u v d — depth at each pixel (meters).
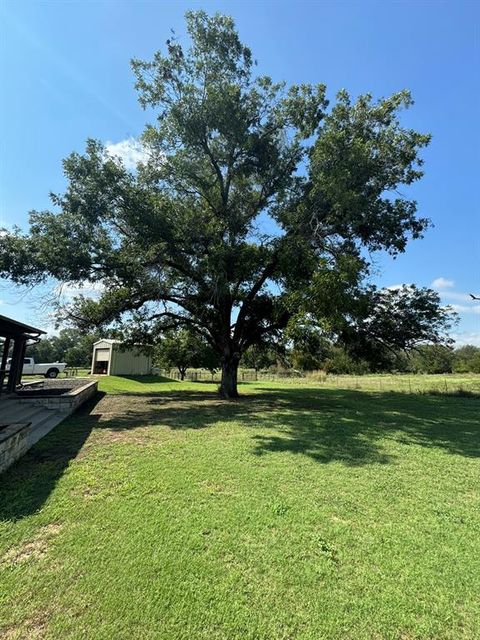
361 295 10.79
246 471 5.25
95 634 2.29
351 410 11.73
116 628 2.34
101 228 12.67
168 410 11.27
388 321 14.66
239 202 15.40
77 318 14.37
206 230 13.45
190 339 22.56
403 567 3.03
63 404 10.51
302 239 12.28
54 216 11.92
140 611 2.48
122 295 14.53
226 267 12.65
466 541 3.46
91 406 12.20
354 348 15.75
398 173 12.66
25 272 11.48
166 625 2.37
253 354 23.11
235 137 13.59
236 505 4.12
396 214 13.50
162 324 17.81
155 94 13.39
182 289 15.38
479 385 22.89
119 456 5.92
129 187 12.10
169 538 3.39
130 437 7.32
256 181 15.44
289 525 3.69
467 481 5.10
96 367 33.91
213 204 15.07
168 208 12.78
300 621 2.42
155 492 4.45
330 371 43.62
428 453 6.50
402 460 6.02
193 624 2.38
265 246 13.55
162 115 13.71
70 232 11.91
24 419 8.85
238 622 2.40
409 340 15.05
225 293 13.15
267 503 4.18
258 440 7.14
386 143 12.13
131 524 3.63
